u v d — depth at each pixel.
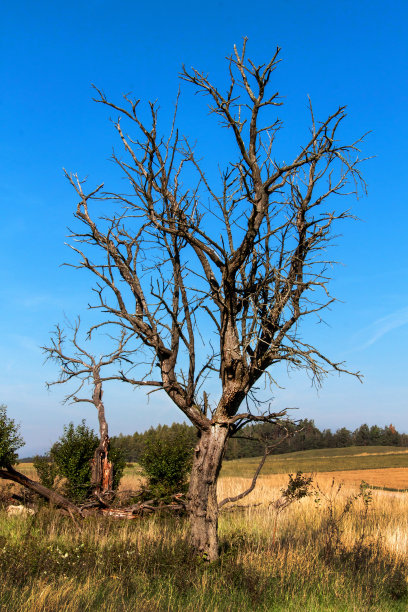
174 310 10.45
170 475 17.23
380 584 9.28
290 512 15.75
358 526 13.98
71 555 9.58
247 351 10.55
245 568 9.05
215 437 10.06
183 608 7.38
